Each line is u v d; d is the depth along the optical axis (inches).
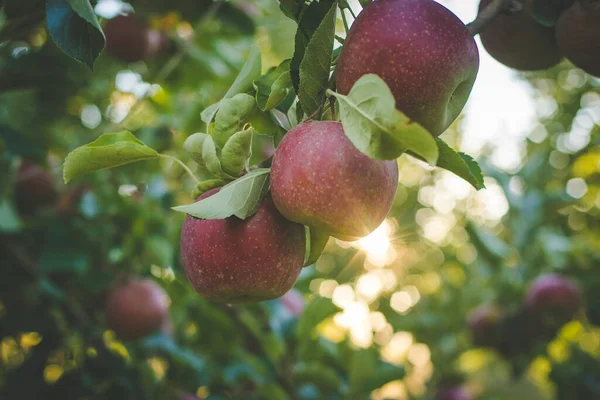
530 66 68.5
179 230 114.0
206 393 111.4
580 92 169.2
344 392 104.2
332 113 46.3
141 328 103.2
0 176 100.5
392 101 36.3
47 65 96.0
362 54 44.1
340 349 113.3
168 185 120.8
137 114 139.8
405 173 184.9
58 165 118.0
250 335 111.2
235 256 46.6
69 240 103.4
